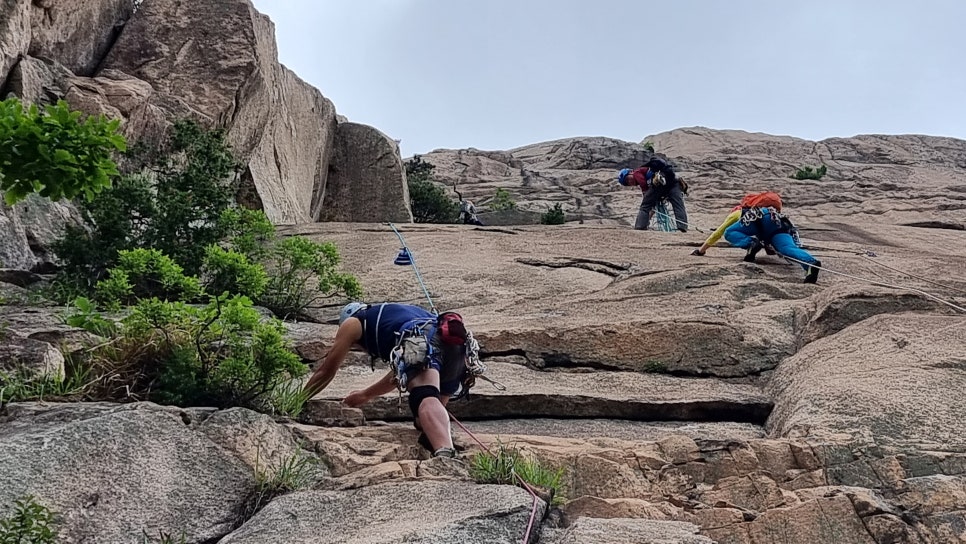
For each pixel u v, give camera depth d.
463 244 10.82
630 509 3.52
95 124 4.64
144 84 11.18
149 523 3.37
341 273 9.04
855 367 5.36
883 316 6.06
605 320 6.79
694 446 4.34
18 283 7.24
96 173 4.70
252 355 4.59
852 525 3.57
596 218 28.91
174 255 7.78
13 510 3.19
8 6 9.05
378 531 3.14
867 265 9.28
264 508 3.47
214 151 9.03
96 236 7.70
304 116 18.92
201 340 4.71
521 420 5.41
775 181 33.91
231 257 6.80
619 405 5.46
